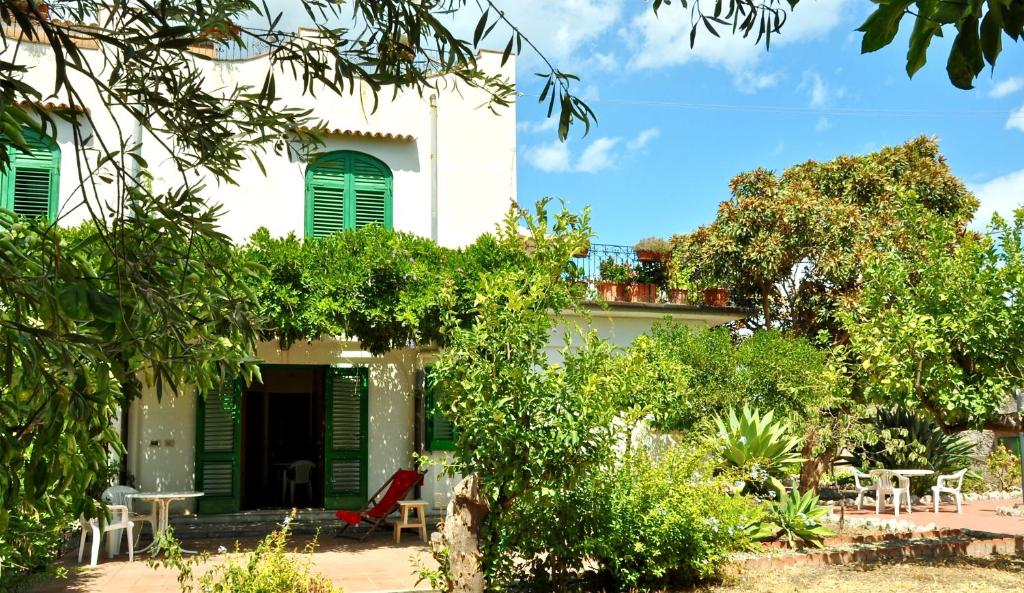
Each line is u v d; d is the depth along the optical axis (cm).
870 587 845
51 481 253
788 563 959
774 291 1967
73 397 229
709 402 1294
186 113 306
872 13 160
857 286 1820
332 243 1120
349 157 1338
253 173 1276
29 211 1145
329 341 1347
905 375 909
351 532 1248
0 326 213
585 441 629
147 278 274
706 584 839
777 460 1161
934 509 1603
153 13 271
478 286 1079
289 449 1703
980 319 889
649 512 798
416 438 1369
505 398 615
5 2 215
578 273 722
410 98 1377
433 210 1364
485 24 303
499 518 705
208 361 341
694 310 1516
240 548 1097
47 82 1152
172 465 1248
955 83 159
